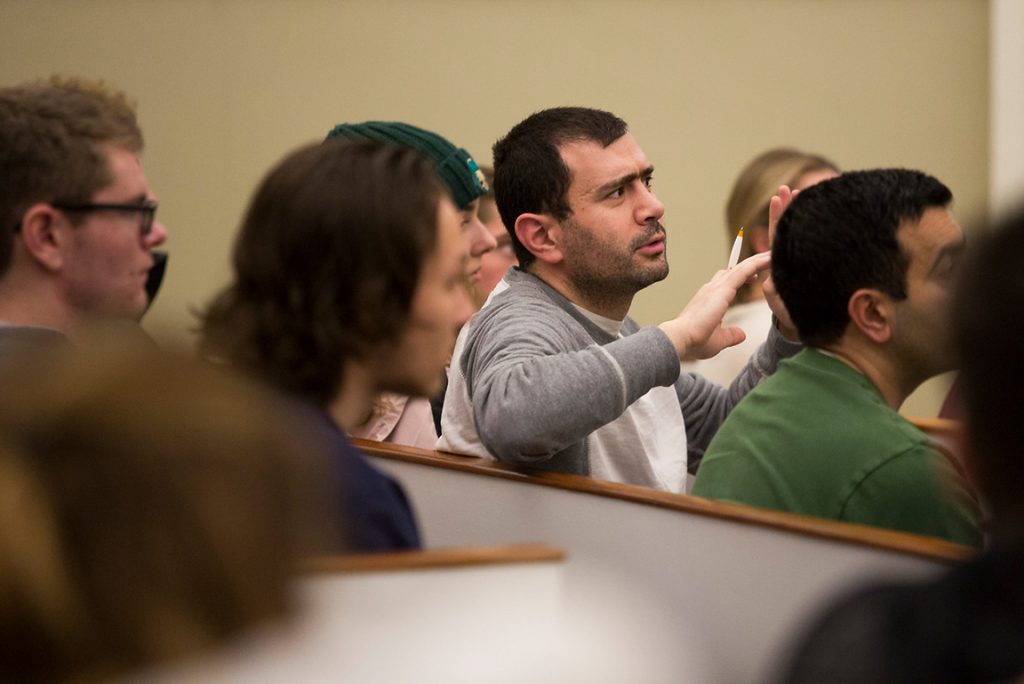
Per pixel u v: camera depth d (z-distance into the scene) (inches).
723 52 504.4
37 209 187.2
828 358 183.6
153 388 61.5
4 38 533.6
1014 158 457.1
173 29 529.0
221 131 530.3
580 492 185.0
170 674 57.4
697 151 509.4
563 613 81.0
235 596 58.8
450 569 109.1
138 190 194.1
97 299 192.5
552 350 207.3
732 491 183.6
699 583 171.5
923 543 150.6
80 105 192.4
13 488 57.9
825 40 497.7
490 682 71.8
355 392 146.1
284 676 59.7
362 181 142.3
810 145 501.7
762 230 343.6
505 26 516.4
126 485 58.0
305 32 524.7
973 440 92.8
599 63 513.0
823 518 173.5
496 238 323.0
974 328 92.6
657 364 195.5
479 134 522.0
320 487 64.6
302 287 140.3
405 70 522.3
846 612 95.0
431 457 203.9
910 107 492.4
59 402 60.3
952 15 486.6
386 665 73.4
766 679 160.6
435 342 146.8
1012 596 86.7
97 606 57.4
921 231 177.9
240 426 61.0
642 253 225.1
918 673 87.1
